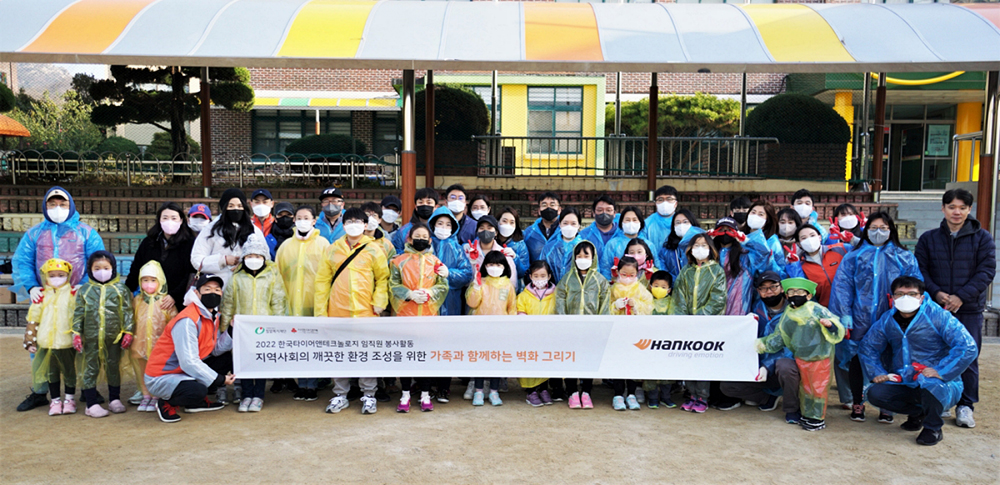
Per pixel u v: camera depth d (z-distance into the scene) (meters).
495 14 9.19
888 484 3.99
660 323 5.35
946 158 18.14
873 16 8.84
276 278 5.44
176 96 13.60
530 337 5.38
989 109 8.46
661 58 7.94
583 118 17.03
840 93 16.05
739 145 12.97
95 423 5.05
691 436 4.83
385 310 5.73
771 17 9.02
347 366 5.36
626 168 13.05
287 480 3.94
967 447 4.64
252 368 5.33
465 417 5.25
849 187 12.53
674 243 6.05
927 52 7.89
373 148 19.77
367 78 19.55
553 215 6.24
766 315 5.46
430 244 5.37
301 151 14.52
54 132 18.59
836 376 5.58
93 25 8.15
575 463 4.26
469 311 5.70
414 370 5.38
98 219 10.47
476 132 12.59
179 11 8.68
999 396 5.87
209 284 5.11
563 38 8.46
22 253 5.41
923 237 5.48
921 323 4.79
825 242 6.01
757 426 5.10
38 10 8.34
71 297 5.23
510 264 5.81
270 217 6.17
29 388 5.96
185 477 3.97
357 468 4.14
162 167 12.88
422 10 9.27
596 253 5.63
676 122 17.06
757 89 17.47
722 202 11.48
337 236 6.17
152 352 5.07
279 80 19.52
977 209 8.70
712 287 5.37
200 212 5.77
